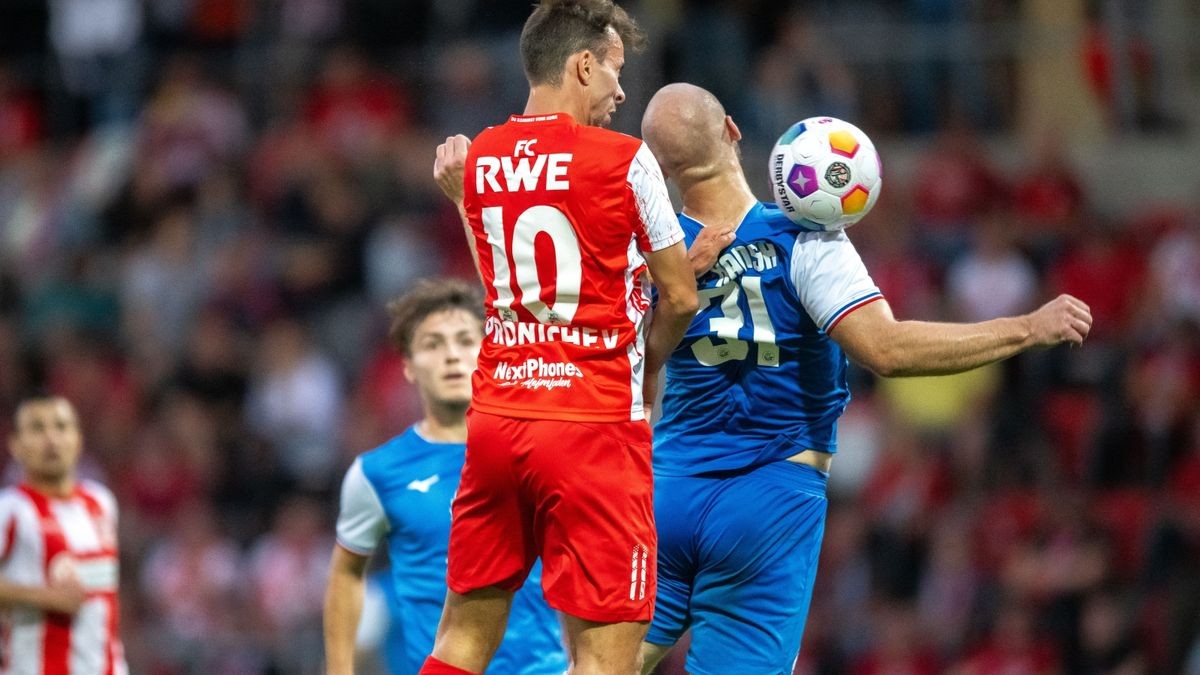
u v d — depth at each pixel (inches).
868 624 1749.5
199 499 2011.6
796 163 746.8
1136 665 1674.5
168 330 2265.0
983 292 2073.1
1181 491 1800.0
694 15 2261.3
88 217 2458.2
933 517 1803.6
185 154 2450.8
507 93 2379.4
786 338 774.5
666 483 794.8
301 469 2058.3
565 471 690.8
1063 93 2456.9
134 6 2578.7
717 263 774.5
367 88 2463.1
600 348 696.4
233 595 1856.5
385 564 1737.2
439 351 974.4
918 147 2389.3
